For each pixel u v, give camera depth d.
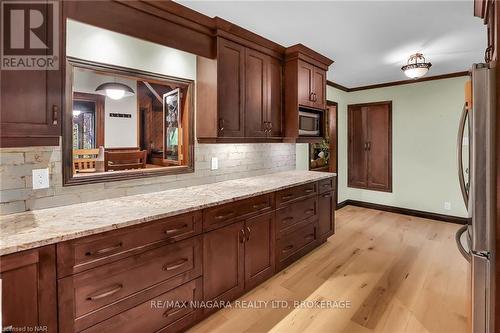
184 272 1.81
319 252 3.20
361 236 3.71
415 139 4.52
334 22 2.38
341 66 3.73
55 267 1.27
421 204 4.52
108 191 2.01
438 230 3.91
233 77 2.48
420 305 2.18
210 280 1.98
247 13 2.21
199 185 2.61
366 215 4.67
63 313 1.30
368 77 4.36
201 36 2.29
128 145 2.19
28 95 1.37
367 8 2.16
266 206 2.47
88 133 1.95
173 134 2.46
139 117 2.25
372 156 5.00
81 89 1.90
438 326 1.93
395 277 2.62
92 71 1.93
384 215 4.66
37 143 1.43
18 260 1.16
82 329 1.36
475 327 1.36
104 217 1.55
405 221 4.33
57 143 1.50
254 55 2.71
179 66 2.41
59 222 1.45
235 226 2.16
